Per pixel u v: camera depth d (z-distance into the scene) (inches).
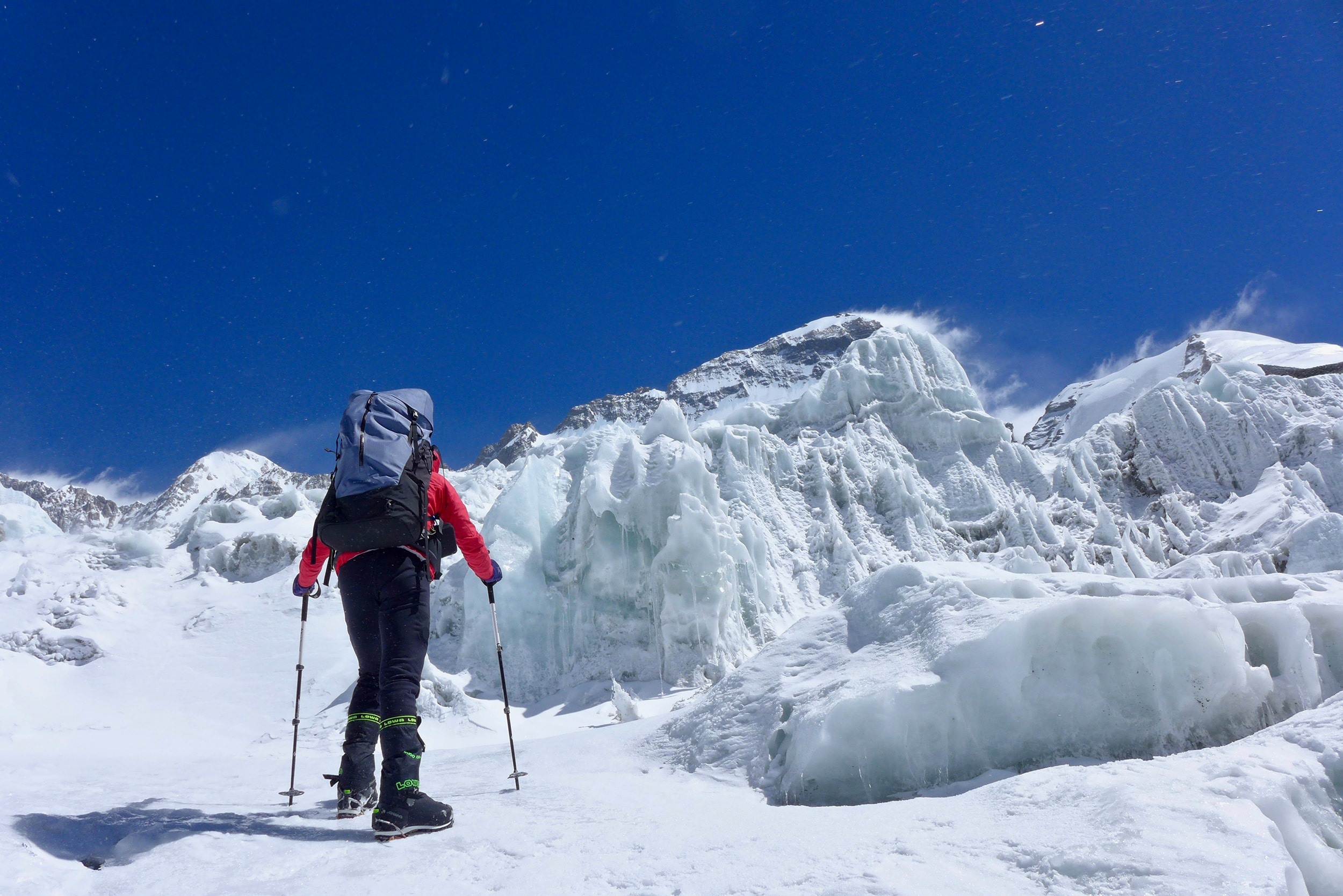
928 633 183.3
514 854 91.0
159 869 83.4
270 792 174.9
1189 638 157.3
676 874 81.7
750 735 187.3
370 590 118.6
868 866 77.7
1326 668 164.4
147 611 1025.5
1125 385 4047.7
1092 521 992.9
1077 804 94.3
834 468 1055.0
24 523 1681.8
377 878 81.6
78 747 675.4
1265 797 89.5
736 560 852.0
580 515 886.4
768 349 7691.9
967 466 1091.9
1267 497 911.0
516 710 773.9
